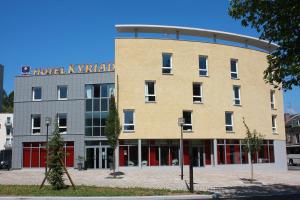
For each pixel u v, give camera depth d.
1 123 65.81
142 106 37.81
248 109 42.31
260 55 44.19
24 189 19.48
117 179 28.20
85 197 16.95
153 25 38.94
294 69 15.56
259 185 25.00
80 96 42.03
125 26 38.56
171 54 39.16
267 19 15.72
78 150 41.19
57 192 18.52
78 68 42.56
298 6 14.32
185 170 36.97
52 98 42.66
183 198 17.91
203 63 40.41
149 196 17.64
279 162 44.59
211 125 39.62
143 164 37.53
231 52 41.91
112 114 30.78
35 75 43.34
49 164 19.91
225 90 40.97
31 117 42.91
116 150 37.38
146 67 38.38
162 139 38.22
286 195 19.62
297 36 15.21
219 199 17.88
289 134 77.88
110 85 41.50
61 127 42.03
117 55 38.31
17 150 42.47
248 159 41.59
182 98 38.78
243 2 16.11
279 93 46.28
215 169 39.06
